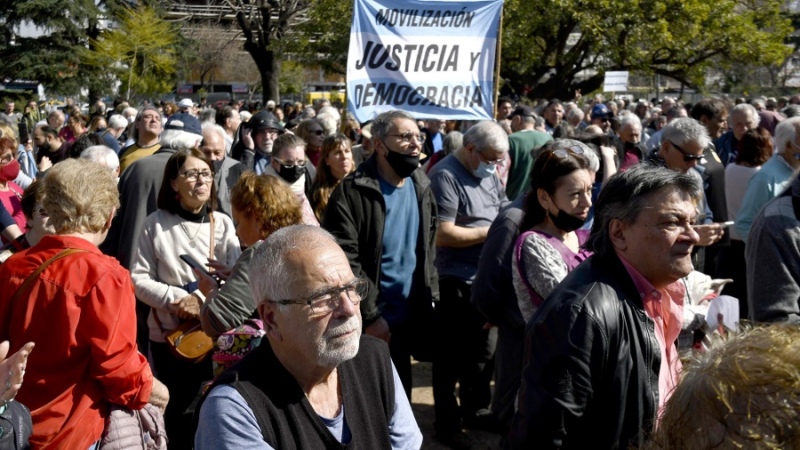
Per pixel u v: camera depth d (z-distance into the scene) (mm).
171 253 4383
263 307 2318
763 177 5266
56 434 3014
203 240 4441
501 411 3990
